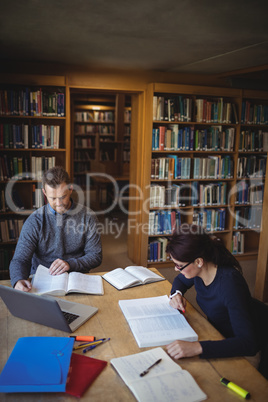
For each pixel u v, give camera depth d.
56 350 1.29
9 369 1.18
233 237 4.96
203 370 1.29
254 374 1.28
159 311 1.69
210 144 4.57
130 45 3.24
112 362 1.29
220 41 3.04
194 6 2.17
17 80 3.71
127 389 1.18
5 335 1.48
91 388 1.18
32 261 2.35
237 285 1.53
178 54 3.57
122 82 4.24
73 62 4.12
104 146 9.84
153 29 2.71
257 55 3.58
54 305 1.40
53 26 2.68
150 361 1.30
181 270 1.58
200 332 1.55
